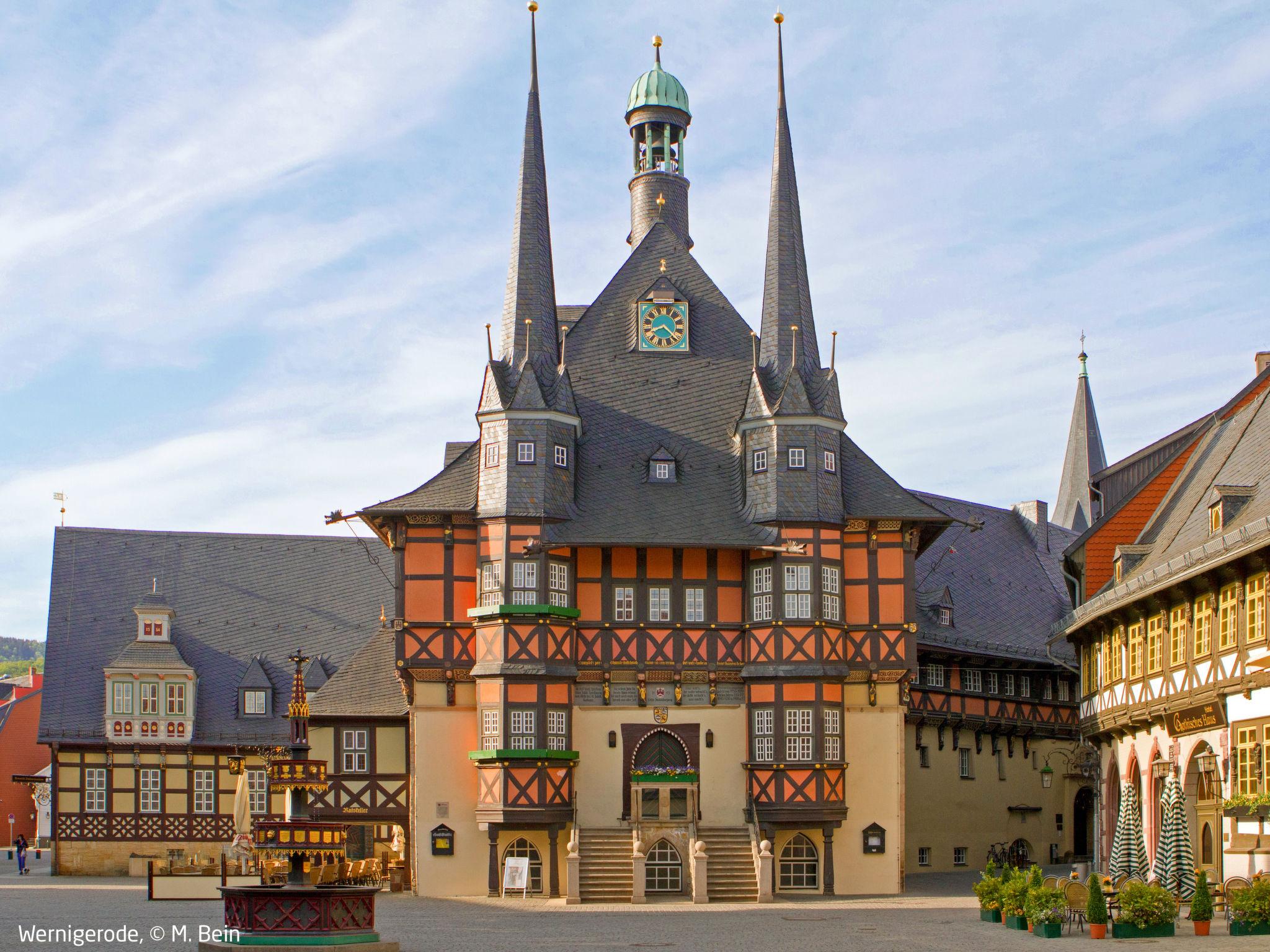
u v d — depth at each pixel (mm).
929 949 26016
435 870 42375
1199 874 27656
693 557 44000
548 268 46000
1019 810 56750
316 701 46219
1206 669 33219
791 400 43906
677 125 55719
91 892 43688
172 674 57125
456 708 43094
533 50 48312
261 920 24969
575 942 28078
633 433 45812
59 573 61000
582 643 43188
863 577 44062
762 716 42844
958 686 54125
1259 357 44906
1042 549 65250
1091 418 79875
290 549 63844
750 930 30406
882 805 43094
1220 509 33250
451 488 44094
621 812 42656
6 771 78438
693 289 49031
